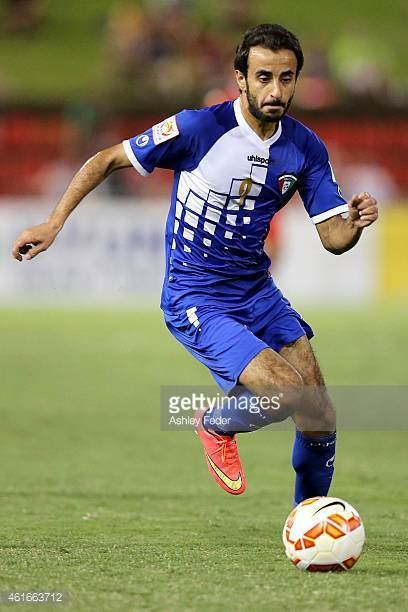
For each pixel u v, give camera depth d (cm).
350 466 2834
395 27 10338
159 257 6334
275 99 1794
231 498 2439
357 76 8388
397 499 2431
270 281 1992
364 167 7331
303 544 1683
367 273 6281
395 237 6291
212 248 1919
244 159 1875
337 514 1697
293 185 1922
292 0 10725
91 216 6319
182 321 1933
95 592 1562
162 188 6850
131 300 6322
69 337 5109
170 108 7744
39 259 6359
